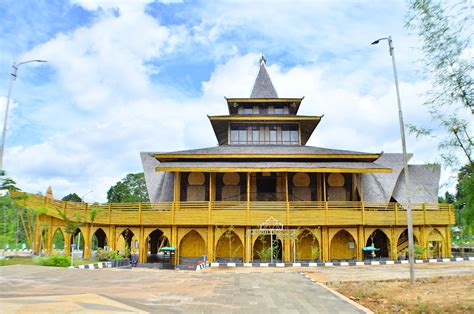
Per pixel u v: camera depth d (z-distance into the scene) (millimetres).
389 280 19172
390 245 33438
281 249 34438
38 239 32875
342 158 36594
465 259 33188
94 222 33094
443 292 14898
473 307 11836
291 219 32031
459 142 12055
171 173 39562
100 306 10914
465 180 12016
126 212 33344
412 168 41812
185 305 11820
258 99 42969
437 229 34688
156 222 32688
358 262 30000
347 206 34375
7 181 33500
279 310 11250
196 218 32312
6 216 36344
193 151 38188
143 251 33281
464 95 11469
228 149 38906
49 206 32125
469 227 13164
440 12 10906
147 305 11586
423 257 33688
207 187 37906
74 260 28906
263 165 34375
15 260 29688
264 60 48438
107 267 29016
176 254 32562
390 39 20562
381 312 11664
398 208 34562
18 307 10602
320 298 13336
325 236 32312
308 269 26781
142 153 43188
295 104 43500
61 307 10648
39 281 16766
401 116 19828
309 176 37906
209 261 31828
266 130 42188
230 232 33219
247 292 14602
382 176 39531
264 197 37469
